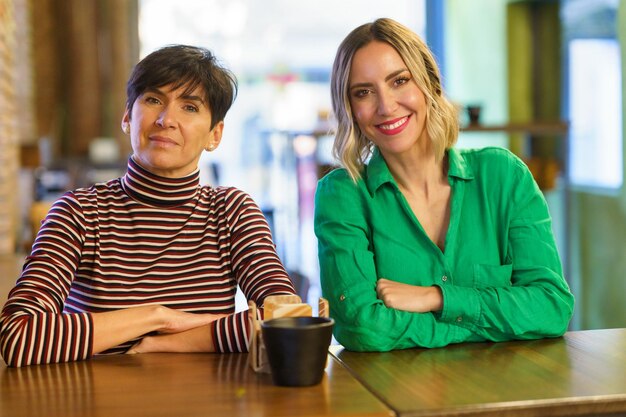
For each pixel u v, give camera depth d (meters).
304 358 1.25
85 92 5.92
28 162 4.12
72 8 5.85
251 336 1.37
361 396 1.21
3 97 3.25
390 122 1.69
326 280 1.70
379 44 1.68
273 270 1.69
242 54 6.37
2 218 3.24
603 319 4.68
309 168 4.87
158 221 1.68
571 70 5.07
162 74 1.61
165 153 1.63
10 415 1.14
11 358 1.42
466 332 1.59
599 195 4.68
